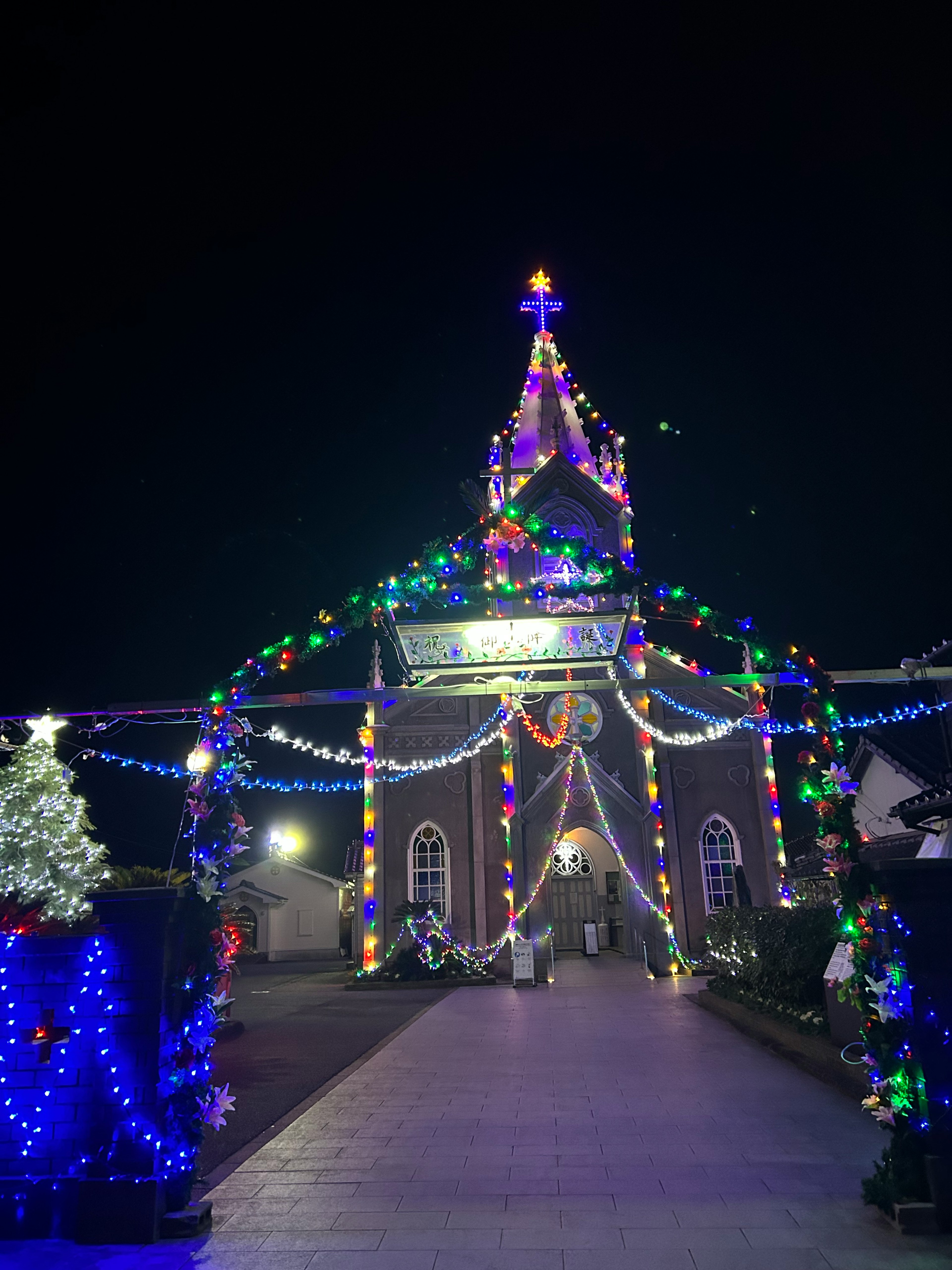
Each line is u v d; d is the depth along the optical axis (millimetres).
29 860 13172
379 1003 19281
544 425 29250
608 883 28812
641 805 24078
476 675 24984
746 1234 5359
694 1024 14086
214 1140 7945
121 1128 5875
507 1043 12898
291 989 23422
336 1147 7582
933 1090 5609
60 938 6176
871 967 6164
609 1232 5445
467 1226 5645
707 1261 4973
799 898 21891
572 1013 15930
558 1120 8281
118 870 14750
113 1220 5625
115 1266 5250
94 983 6098
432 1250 5266
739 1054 11414
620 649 9109
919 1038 5715
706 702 25109
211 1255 5359
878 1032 6020
